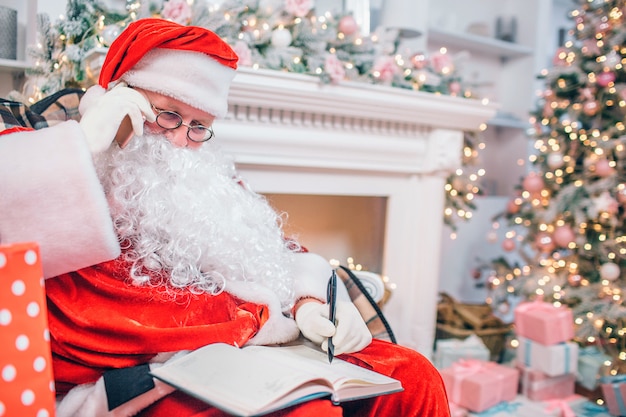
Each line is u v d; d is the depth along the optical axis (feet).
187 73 3.04
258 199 3.86
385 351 3.30
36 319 2.00
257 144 5.03
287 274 3.43
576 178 7.22
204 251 3.10
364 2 7.61
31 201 2.48
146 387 2.56
